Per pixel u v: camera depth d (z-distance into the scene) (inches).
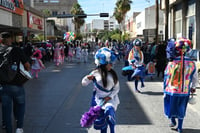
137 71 382.3
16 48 197.0
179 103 215.0
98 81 175.3
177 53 212.1
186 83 211.0
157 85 451.2
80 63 924.0
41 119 259.4
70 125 240.7
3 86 196.4
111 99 179.3
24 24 1095.0
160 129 230.5
